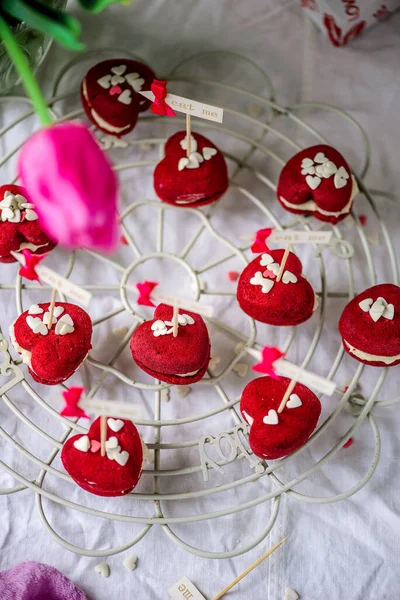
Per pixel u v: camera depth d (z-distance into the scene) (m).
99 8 0.47
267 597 0.59
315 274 0.66
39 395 0.62
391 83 0.71
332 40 0.72
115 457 0.54
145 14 0.72
